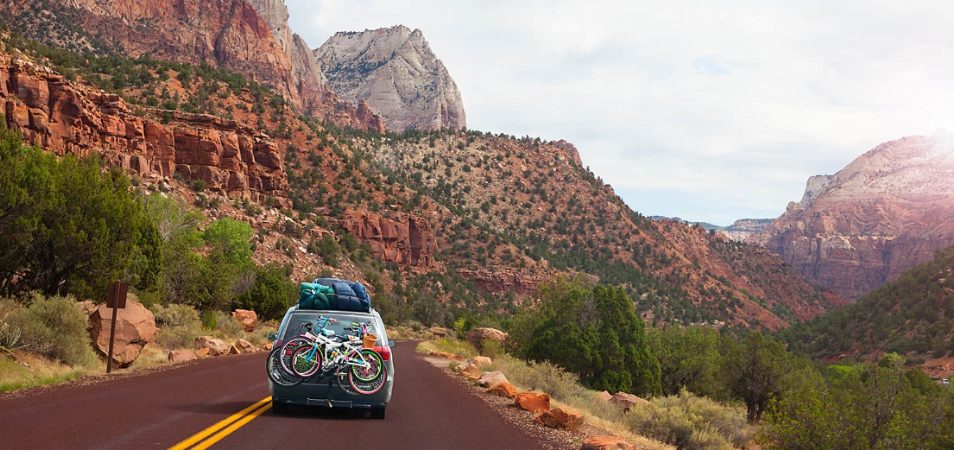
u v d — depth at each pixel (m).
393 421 12.25
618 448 10.56
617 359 52.25
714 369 63.31
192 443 8.79
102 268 30.19
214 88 168.75
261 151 147.88
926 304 193.75
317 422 11.36
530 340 59.44
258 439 9.38
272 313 61.69
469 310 161.00
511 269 193.62
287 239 132.25
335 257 137.38
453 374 29.28
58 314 19.97
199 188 127.81
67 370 18.47
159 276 38.41
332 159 180.25
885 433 27.89
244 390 15.70
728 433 28.11
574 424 13.76
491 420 13.80
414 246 178.12
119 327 21.70
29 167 27.61
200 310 47.06
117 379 17.48
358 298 12.54
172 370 21.34
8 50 105.81
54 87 104.88
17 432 8.91
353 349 11.87
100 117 114.69
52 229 28.08
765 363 61.41
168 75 164.12
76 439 8.66
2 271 27.38
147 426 9.88
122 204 31.08
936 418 32.00
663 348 64.56
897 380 29.61
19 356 17.86
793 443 26.58
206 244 86.00
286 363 11.70
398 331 104.00
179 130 131.25
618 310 54.12
